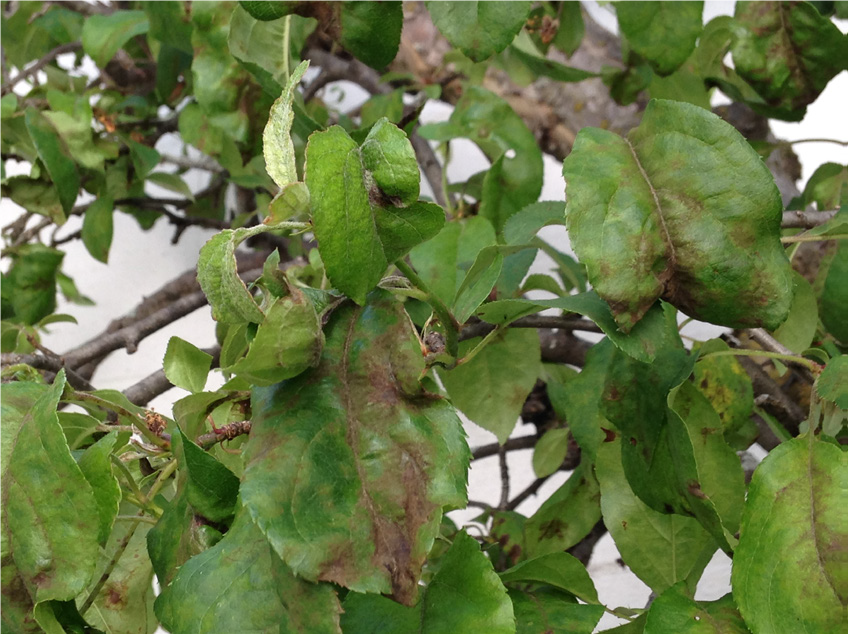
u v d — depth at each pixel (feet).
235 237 0.92
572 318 1.50
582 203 1.11
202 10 1.63
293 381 1.01
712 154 1.12
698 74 1.96
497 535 1.87
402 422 0.99
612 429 1.42
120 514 1.38
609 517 1.40
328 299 1.05
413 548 0.95
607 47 2.44
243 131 1.69
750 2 1.53
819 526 1.10
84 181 2.50
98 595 1.35
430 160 2.39
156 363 3.34
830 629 1.07
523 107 2.44
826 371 1.16
